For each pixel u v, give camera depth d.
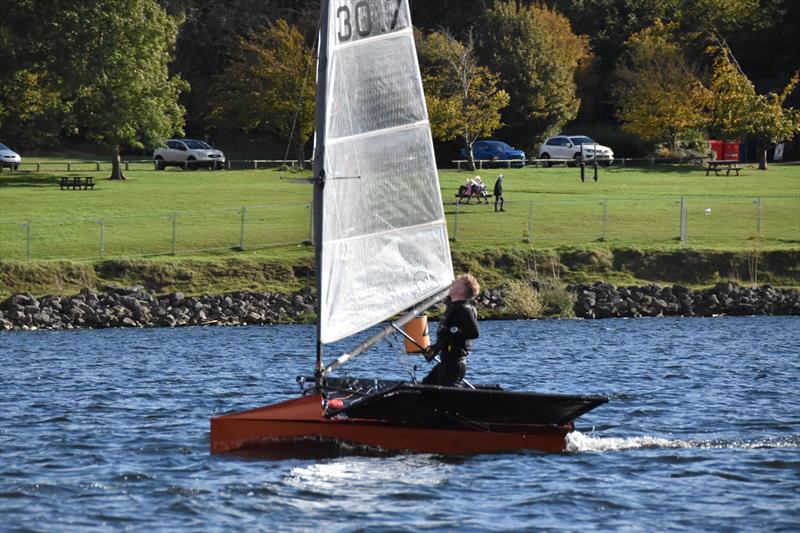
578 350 108.12
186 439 62.09
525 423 58.06
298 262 157.25
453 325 56.69
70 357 104.44
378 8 56.22
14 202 198.62
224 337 124.00
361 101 55.66
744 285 156.50
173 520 46.34
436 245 58.16
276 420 57.38
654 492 50.56
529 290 146.50
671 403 74.88
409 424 57.38
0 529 44.91
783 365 95.62
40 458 57.19
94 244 163.12
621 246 164.00
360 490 50.69
